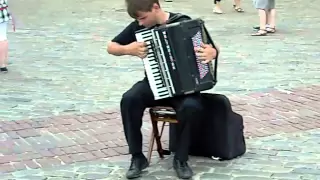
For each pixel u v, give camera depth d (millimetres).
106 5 21406
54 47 13898
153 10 6109
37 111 9000
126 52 6164
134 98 6336
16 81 10820
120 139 7734
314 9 20141
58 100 9602
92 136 7848
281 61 12242
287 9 20109
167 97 6191
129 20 17922
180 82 6113
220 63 12078
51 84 10625
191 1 22219
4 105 9305
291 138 7648
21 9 20422
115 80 10922
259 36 15078
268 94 9773
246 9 20250
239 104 9195
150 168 6715
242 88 10172
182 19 6246
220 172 6555
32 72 11508
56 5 21516
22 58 12719
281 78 10867
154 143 7484
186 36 6043
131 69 11781
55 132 8023
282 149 7246
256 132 7879
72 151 7309
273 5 15250
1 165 6859
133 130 6422
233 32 15695
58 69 11766
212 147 6879
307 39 14641
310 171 6559
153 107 6551
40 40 14742
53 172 6660
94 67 11938
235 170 6605
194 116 6258
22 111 9000
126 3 6184
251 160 6895
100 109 9102
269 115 8641
